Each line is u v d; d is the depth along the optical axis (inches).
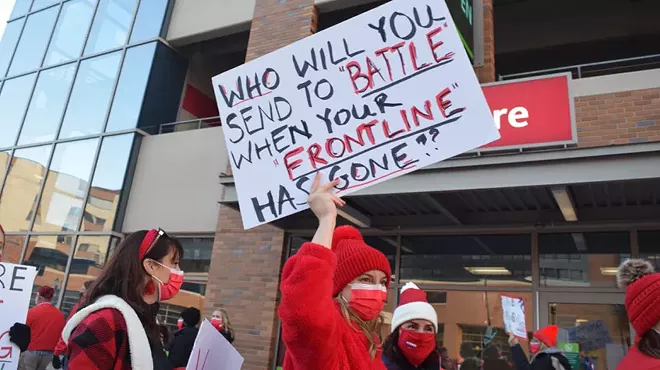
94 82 423.5
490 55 267.1
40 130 441.1
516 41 374.3
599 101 228.1
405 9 95.4
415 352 104.7
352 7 351.3
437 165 221.6
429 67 91.8
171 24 410.9
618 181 193.0
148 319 79.0
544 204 239.1
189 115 418.0
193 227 341.1
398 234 281.7
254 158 96.6
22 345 111.8
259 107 99.3
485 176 213.9
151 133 387.5
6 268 114.8
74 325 72.4
